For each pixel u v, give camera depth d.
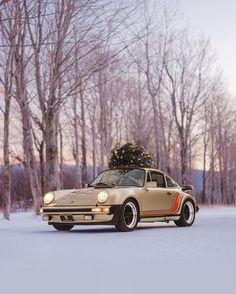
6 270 5.60
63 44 18.20
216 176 73.38
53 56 18.72
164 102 47.50
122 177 12.41
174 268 5.59
